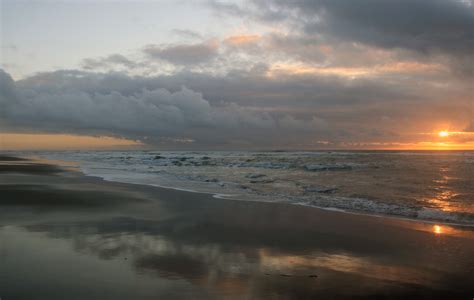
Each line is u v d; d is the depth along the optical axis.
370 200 13.37
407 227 8.94
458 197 14.23
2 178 20.61
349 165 35.03
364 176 23.72
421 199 13.75
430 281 5.37
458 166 33.72
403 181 20.39
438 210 11.34
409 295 4.86
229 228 8.55
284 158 53.44
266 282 5.18
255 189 16.62
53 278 5.06
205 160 46.84
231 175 24.45
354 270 5.80
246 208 11.36
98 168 31.58
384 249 7.00
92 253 6.29
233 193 15.05
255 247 6.98
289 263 6.08
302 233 8.19
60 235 7.50
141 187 16.70
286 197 13.99
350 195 14.79
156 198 13.25
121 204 11.72
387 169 30.14
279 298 4.64
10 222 8.73
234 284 5.07
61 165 36.16
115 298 4.45
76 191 14.84
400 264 6.13
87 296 4.49
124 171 27.97
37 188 15.67
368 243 7.42
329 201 13.02
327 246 7.16
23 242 6.90
